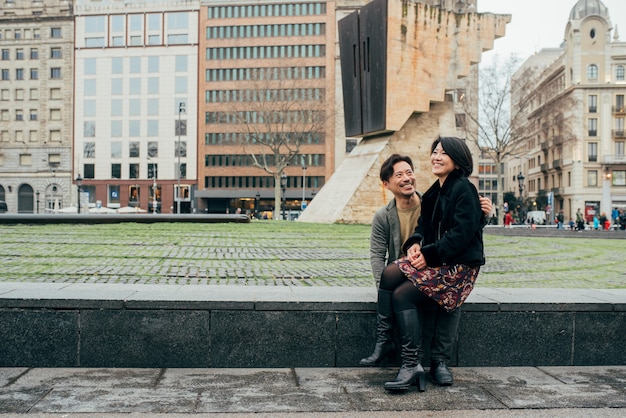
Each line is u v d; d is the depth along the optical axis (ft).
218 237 46.39
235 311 14.57
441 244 12.46
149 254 33.53
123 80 233.35
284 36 224.33
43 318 14.32
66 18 233.35
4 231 48.24
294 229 56.70
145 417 11.05
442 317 13.64
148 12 231.71
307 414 11.37
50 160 235.81
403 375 12.71
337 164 221.05
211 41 228.63
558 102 167.84
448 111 75.51
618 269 33.53
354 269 29.35
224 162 230.07
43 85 234.58
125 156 233.96
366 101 75.00
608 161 193.26
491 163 307.37
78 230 49.88
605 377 14.19
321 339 14.74
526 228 137.90
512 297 15.85
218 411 11.46
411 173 14.29
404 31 70.54
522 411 11.68
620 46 195.83
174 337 14.47
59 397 12.11
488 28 74.79
